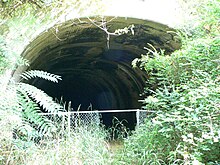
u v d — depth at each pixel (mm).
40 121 4094
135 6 6277
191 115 3799
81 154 4633
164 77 5512
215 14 5062
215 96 3859
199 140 3424
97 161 4688
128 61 9414
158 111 4676
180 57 5129
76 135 5242
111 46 8289
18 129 4207
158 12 6438
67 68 10945
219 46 4598
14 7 5527
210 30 5492
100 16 6059
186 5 6457
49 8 5750
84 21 6121
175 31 6527
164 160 4695
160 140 4734
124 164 5066
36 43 6035
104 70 11289
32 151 4184
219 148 3930
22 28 5520
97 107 16141
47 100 3977
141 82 9789
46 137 4812
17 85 4375
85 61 10125
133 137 6273
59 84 14133
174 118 4043
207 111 3705
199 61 4855
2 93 3766
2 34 5367
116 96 12797
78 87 15336
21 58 4691
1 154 3963
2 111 3680
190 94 3799
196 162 3227
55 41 6871
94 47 8320
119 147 6387
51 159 4156
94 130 6883
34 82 9984
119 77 11133
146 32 7102
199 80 4215
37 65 7969
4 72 4492
